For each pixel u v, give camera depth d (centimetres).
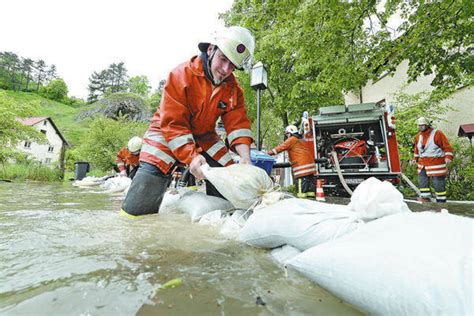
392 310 69
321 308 80
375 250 81
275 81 1132
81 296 79
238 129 252
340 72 523
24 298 77
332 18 410
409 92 984
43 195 436
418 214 93
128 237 152
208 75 221
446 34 441
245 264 115
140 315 71
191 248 136
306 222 125
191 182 450
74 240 142
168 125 215
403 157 751
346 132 577
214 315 73
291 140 530
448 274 63
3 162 1223
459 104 779
